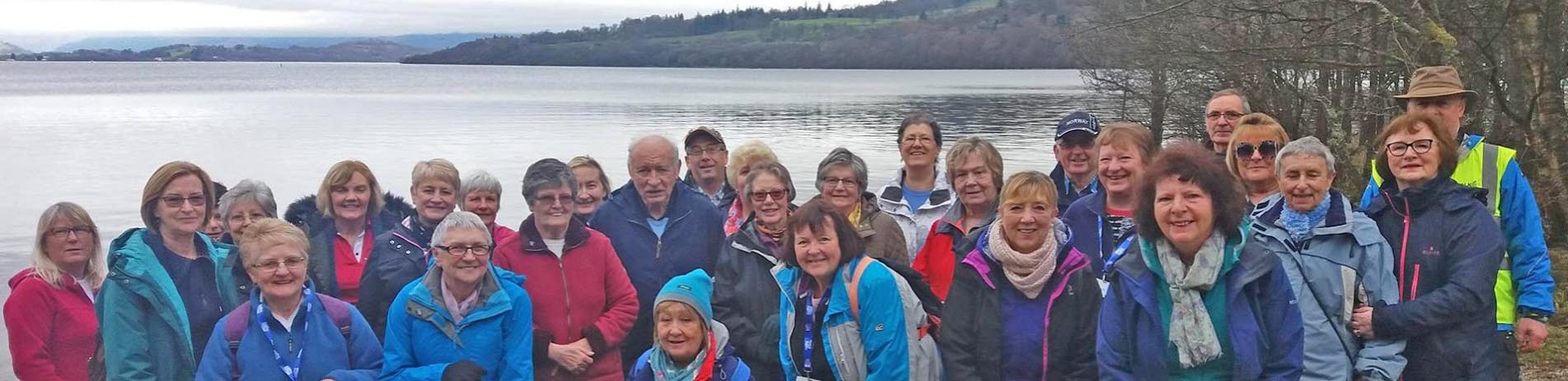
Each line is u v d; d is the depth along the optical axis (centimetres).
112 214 1898
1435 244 437
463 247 491
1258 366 378
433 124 4669
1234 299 381
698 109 6012
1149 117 2953
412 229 580
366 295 564
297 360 478
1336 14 1231
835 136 3912
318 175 2652
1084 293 458
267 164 2933
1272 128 496
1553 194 948
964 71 18988
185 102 6844
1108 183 525
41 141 3628
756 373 516
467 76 15962
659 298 475
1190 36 1695
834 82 11844
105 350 493
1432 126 443
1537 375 651
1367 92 1333
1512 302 479
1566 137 932
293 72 18575
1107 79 2927
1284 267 416
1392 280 422
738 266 530
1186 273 384
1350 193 1314
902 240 575
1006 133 4006
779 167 540
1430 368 436
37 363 503
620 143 3669
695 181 744
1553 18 922
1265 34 1438
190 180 517
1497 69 955
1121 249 468
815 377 475
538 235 567
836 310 466
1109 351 398
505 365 511
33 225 1736
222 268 527
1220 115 604
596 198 670
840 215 475
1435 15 952
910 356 464
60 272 512
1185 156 384
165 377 498
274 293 473
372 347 504
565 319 561
